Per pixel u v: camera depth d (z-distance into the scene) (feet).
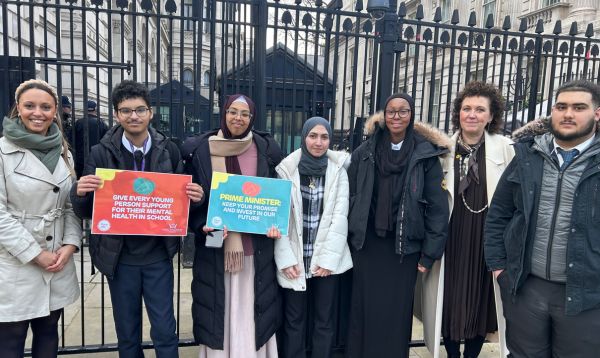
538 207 6.98
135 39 10.16
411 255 8.68
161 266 7.87
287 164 8.48
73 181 7.79
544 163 7.04
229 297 8.12
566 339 6.86
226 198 7.79
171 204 7.57
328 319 8.80
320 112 17.70
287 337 8.71
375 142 8.67
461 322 9.04
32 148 7.04
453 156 8.87
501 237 7.79
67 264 7.61
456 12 11.19
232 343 7.96
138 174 7.39
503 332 8.80
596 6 33.40
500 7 42.55
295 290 8.44
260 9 11.08
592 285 6.54
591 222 6.48
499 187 7.80
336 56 11.10
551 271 6.84
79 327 11.64
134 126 7.40
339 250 8.39
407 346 9.04
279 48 17.04
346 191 8.70
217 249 7.96
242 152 8.22
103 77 31.68
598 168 6.38
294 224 8.45
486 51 11.37
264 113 11.49
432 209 8.46
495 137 9.07
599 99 6.52
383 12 11.03
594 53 12.03
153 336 7.88
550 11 36.76
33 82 7.07
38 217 7.07
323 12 11.00
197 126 11.66
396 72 11.17
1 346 7.07
